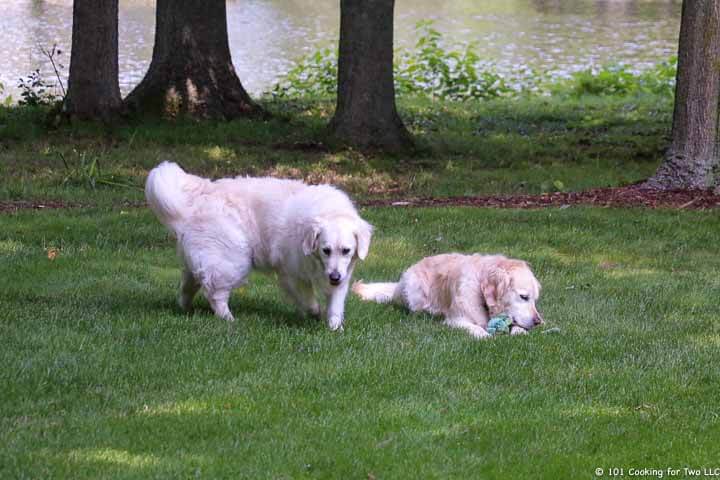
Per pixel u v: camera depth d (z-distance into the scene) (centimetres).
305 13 5003
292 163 1934
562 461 660
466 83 3133
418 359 848
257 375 796
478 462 655
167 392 754
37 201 1568
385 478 627
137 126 2162
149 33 4066
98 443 655
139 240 1297
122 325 918
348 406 739
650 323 1000
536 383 807
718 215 1512
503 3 5572
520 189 1806
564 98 3091
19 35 3816
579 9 5322
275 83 3197
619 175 1925
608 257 1277
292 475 623
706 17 1636
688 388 805
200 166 1866
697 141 1680
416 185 1820
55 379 767
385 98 2088
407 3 5500
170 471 617
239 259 940
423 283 1027
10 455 625
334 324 935
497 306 964
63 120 2133
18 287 1056
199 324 930
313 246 892
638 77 3262
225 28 2344
